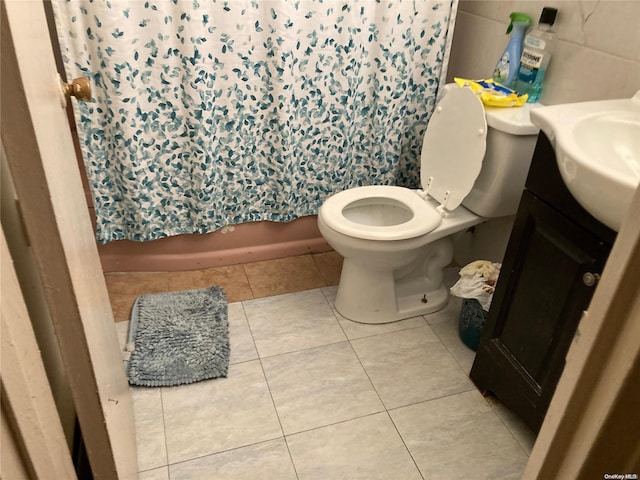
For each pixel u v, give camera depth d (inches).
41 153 26.5
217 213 82.7
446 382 68.9
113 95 69.1
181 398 64.9
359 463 58.4
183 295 80.4
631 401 20.7
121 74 67.9
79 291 32.9
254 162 81.2
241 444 59.8
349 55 76.4
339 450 59.6
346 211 78.3
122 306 78.7
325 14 72.5
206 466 57.3
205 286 83.9
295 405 64.7
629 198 37.6
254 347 72.8
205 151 76.0
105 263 83.9
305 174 84.8
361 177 89.4
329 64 76.7
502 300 60.7
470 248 87.9
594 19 58.6
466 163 68.6
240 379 67.8
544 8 63.4
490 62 77.0
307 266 89.6
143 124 73.1
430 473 57.7
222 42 70.6
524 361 58.6
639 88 54.6
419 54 80.8
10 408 24.5
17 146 25.7
